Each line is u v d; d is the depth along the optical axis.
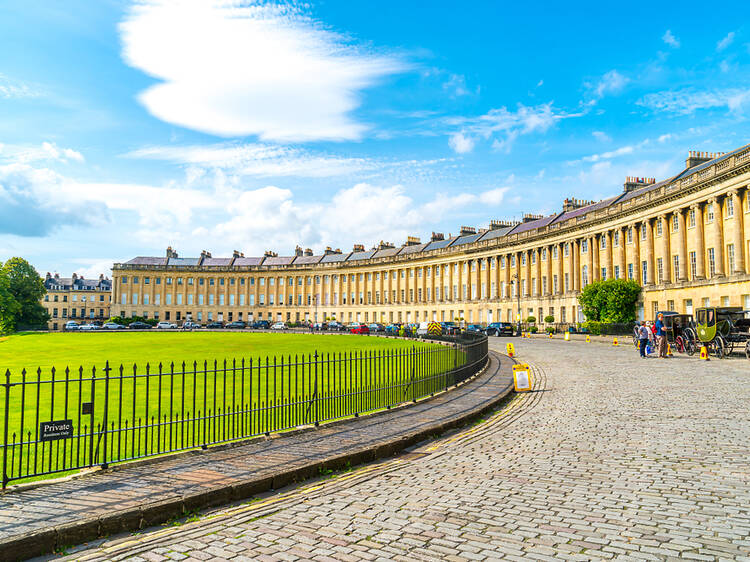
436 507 7.06
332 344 44.97
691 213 51.53
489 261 88.94
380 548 5.76
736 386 17.48
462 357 21.28
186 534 6.29
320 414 13.97
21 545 5.68
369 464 9.75
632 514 6.57
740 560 5.25
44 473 7.69
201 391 19.12
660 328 29.97
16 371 26.98
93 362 32.03
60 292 144.88
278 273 127.44
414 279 104.94
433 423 12.40
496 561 5.38
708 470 8.31
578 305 68.81
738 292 44.03
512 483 8.03
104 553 5.79
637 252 60.12
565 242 72.75
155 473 8.23
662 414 13.15
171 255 135.25
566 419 13.11
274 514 6.95
